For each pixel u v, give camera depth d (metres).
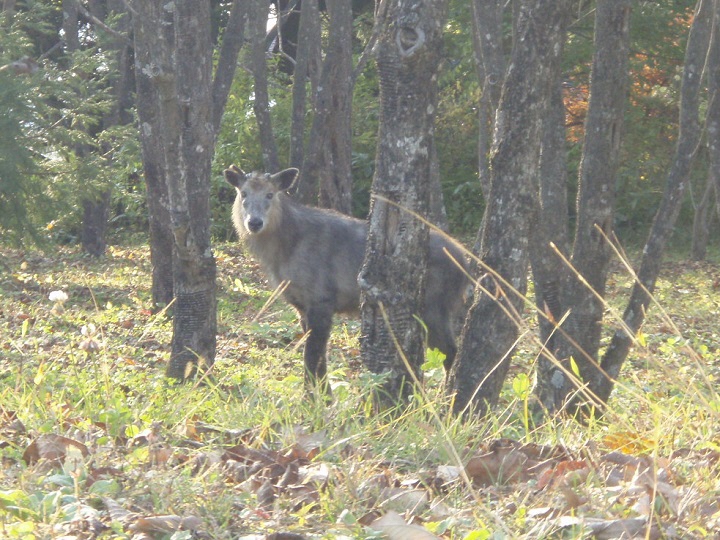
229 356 14.82
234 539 4.75
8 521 4.79
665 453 6.66
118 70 28.42
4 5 24.98
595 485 5.67
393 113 8.34
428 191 8.55
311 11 23.33
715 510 5.44
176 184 11.66
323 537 4.70
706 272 29.59
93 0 30.02
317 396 7.76
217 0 41.84
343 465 5.78
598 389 10.32
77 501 5.00
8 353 11.51
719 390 9.75
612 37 9.75
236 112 36.97
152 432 6.50
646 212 38.34
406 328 8.61
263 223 13.25
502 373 8.62
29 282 23.16
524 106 8.21
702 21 11.20
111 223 40.03
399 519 4.86
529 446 6.58
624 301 22.28
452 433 6.85
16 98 21.72
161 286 20.00
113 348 14.09
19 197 22.42
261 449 6.51
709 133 10.98
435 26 8.16
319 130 22.39
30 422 6.96
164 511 5.04
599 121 9.98
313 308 13.61
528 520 5.05
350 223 13.79
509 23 32.81
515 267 8.43
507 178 8.34
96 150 31.12
